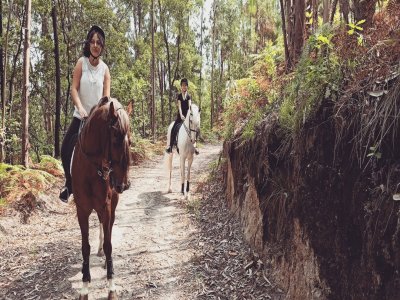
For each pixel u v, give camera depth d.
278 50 7.27
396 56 3.02
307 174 3.85
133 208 7.99
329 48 3.82
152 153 17.28
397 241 2.65
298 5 5.71
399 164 2.73
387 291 2.72
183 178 9.08
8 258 5.50
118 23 22.81
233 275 4.76
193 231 6.43
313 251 3.70
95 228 6.76
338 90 3.46
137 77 25.00
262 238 5.01
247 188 5.86
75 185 4.12
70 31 18.31
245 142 5.97
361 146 3.04
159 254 5.59
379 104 2.90
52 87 21.77
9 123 12.47
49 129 23.30
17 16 15.20
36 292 4.55
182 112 9.02
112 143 3.49
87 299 4.22
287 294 4.05
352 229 3.19
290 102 4.27
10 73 16.45
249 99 6.73
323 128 3.60
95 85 4.50
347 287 3.19
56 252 5.68
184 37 32.72
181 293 4.49
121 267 5.18
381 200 2.83
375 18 3.80
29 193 7.62
